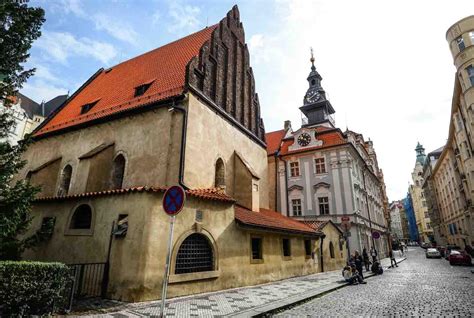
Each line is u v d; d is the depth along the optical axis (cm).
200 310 770
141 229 880
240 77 2036
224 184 1588
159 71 1748
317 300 1005
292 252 1638
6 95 810
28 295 615
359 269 1512
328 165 3003
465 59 2822
